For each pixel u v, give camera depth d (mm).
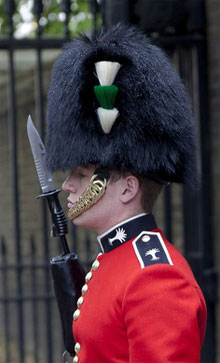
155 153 7715
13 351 23328
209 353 16734
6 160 31500
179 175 8070
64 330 8102
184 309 6848
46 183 8188
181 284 6996
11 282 28875
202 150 16906
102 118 7652
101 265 7812
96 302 7535
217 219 16953
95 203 7789
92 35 8391
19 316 17172
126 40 8047
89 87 7891
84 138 7848
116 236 7770
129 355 7027
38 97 16484
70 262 8055
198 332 6961
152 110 7746
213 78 16906
